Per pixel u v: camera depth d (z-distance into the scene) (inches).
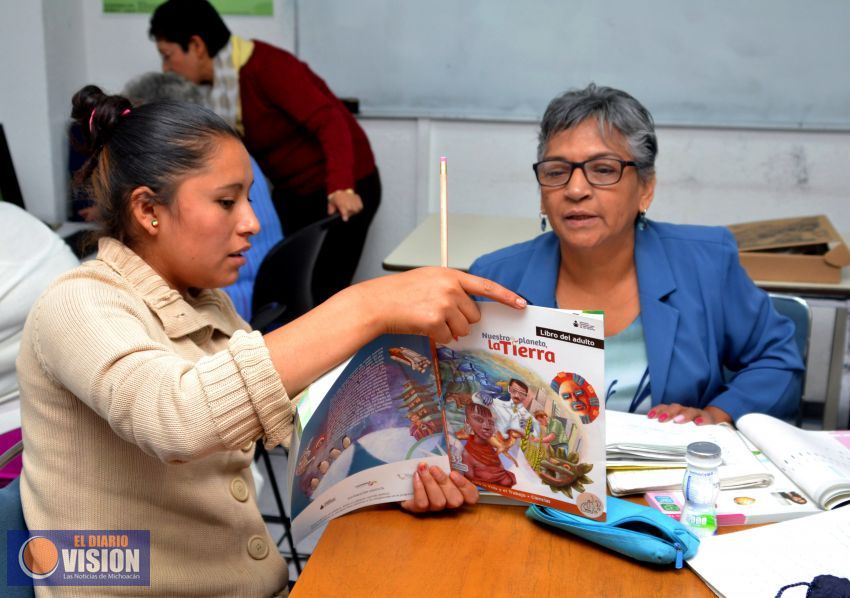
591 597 36.8
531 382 40.3
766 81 128.3
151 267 43.0
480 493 45.3
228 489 44.6
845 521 41.3
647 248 61.1
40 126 132.4
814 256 85.6
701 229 62.9
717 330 61.4
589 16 130.6
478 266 65.4
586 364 38.6
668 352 58.6
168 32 112.8
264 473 107.7
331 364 36.9
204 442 34.4
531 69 134.8
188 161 40.3
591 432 39.6
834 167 129.3
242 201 42.7
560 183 57.3
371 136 142.8
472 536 41.9
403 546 40.9
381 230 147.1
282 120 122.5
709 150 132.4
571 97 57.5
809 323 67.6
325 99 119.5
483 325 39.9
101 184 42.1
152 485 41.3
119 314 38.7
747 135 130.6
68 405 39.8
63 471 40.3
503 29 133.6
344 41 138.6
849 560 38.3
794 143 129.6
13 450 45.8
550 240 63.5
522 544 41.1
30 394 40.5
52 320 38.3
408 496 44.0
